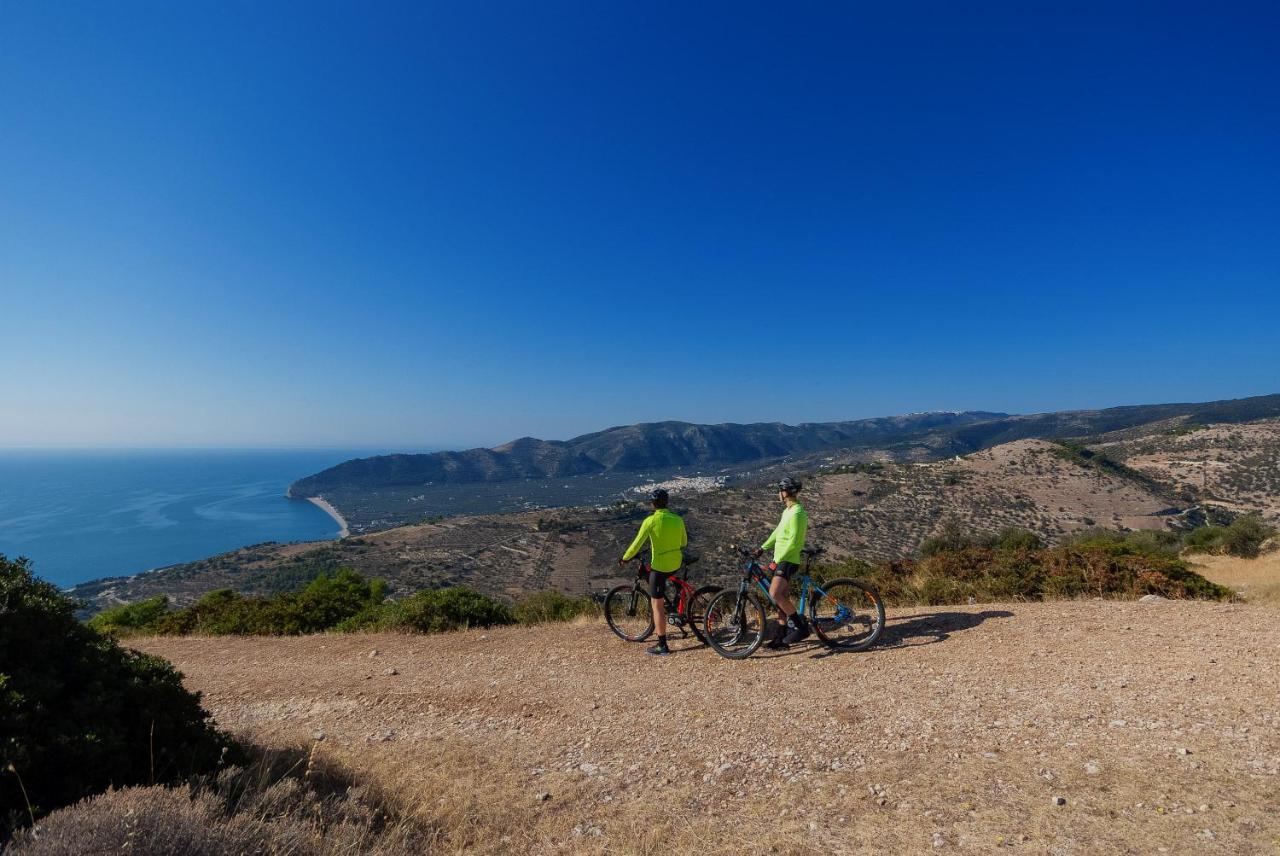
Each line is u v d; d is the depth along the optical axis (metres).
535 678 6.98
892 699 5.10
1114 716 4.23
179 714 4.28
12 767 3.01
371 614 11.85
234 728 6.18
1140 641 5.86
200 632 12.79
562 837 3.62
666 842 3.43
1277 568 19.05
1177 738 3.78
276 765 4.56
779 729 4.81
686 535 7.38
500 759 4.91
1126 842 2.80
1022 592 9.47
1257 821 2.81
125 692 3.98
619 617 9.47
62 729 3.45
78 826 2.73
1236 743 3.60
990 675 5.37
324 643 10.55
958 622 7.15
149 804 2.98
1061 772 3.56
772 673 6.14
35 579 4.15
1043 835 2.96
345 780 4.55
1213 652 5.30
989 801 3.36
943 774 3.75
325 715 6.52
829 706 5.13
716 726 5.04
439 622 10.71
